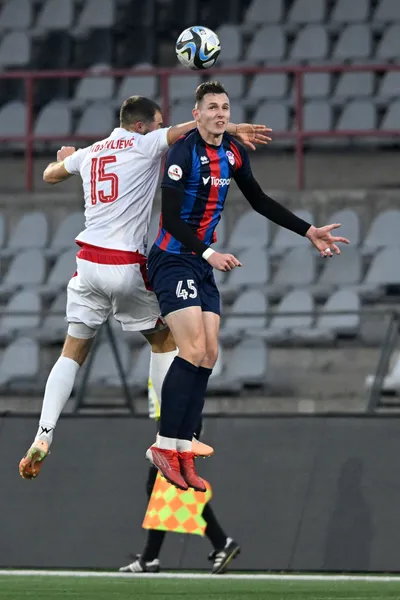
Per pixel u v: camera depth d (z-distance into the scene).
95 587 27.34
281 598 24.98
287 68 54.00
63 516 34.00
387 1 61.25
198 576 30.28
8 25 63.91
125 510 33.78
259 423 34.03
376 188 54.47
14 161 57.69
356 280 49.03
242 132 24.70
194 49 24.45
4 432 35.16
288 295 47.66
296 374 39.88
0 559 33.88
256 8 62.34
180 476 23.73
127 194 24.20
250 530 32.78
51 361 45.91
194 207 23.55
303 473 33.22
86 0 63.72
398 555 31.72
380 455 32.97
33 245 53.22
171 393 23.55
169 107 57.59
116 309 24.84
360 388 38.81
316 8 61.81
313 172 55.44
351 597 25.20
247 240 51.44
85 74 55.91
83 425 35.00
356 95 58.09
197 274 23.64
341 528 32.34
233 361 40.75
